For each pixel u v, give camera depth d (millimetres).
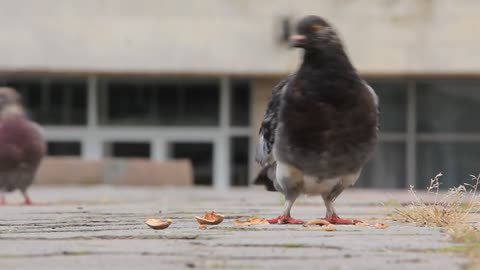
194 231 6773
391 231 6699
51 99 27203
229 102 27062
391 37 25812
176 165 22234
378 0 25781
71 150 27219
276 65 25922
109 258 5234
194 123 27203
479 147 27000
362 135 7020
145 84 27281
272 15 25969
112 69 26078
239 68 26000
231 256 5270
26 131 12711
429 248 5602
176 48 26062
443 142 27094
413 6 25750
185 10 26078
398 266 4871
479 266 4797
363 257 5234
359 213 9734
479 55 25734
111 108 27281
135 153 27344
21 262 5098
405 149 27094
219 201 13352
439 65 25797
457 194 7664
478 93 26984
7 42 26047
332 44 6973
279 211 9992
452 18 25781
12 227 7492
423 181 27125
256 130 26797
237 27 26000
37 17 26078
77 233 6719
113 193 17438
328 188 7238
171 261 5109
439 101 27000
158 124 27281
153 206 11602
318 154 6984
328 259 5156
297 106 6977
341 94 6941
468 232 6145
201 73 26094
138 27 26094
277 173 7273
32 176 12859
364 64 25812
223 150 27031
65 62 26094
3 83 27125
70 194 16891
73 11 26094
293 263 5004
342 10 25844
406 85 27078
